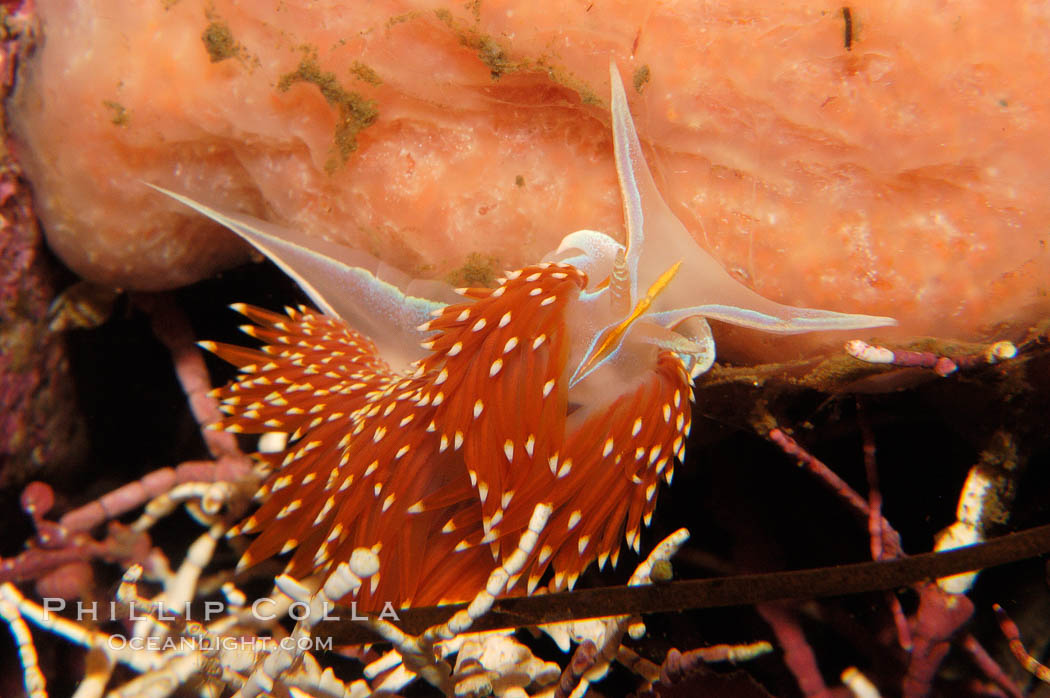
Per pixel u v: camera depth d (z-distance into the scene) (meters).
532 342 0.13
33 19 0.14
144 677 0.13
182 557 0.15
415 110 0.13
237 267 0.15
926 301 0.13
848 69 0.13
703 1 0.13
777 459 0.14
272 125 0.13
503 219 0.13
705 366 0.13
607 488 0.13
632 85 0.13
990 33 0.13
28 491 0.14
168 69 0.13
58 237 0.14
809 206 0.13
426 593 0.13
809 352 0.13
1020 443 0.13
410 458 0.13
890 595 0.14
